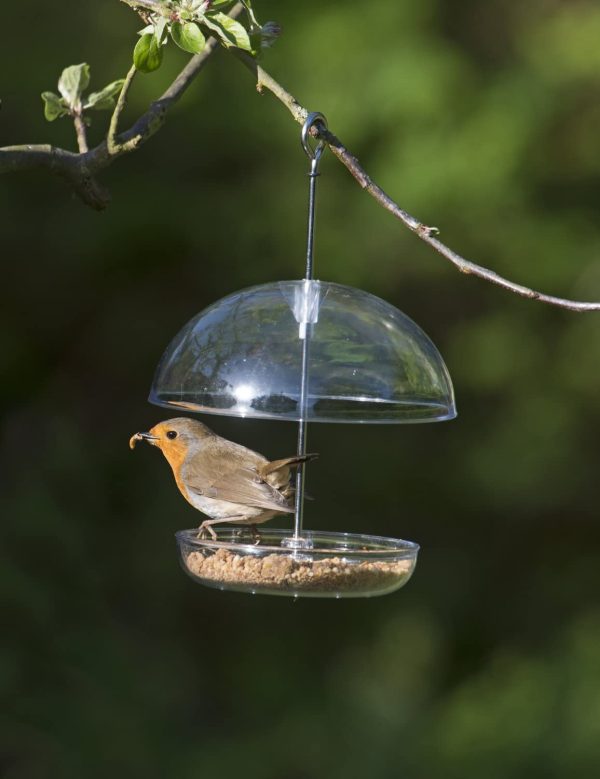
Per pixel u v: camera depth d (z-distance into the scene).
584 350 15.30
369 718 12.16
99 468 13.93
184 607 13.78
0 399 14.26
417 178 14.60
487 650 15.06
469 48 15.57
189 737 11.18
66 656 10.21
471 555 15.48
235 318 5.18
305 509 14.92
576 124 15.42
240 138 14.88
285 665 14.02
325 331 5.08
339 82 14.84
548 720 13.48
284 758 11.32
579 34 15.23
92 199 5.11
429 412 5.38
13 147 4.99
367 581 5.18
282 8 15.34
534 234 15.13
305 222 14.81
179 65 14.61
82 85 5.24
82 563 11.21
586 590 15.40
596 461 15.62
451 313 15.73
